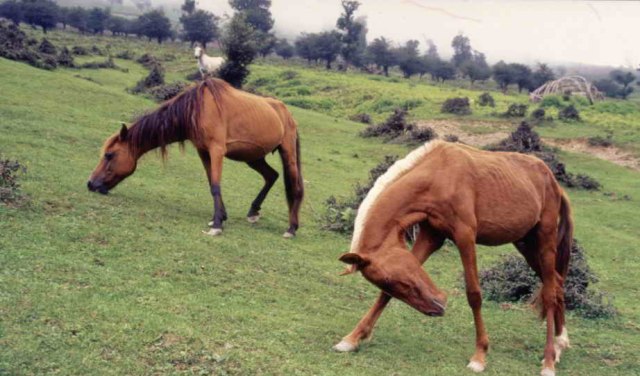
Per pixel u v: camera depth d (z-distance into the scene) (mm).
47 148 13648
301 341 6477
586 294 9984
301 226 12617
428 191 6270
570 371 6957
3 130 14461
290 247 10594
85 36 100188
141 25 108000
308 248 10852
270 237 10922
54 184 10719
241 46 36969
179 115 10297
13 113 16812
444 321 8188
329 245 11391
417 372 6160
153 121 10461
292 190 11445
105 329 5844
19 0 101062
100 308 6270
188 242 9273
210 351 5762
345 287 8953
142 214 10242
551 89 66812
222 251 9289
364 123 36781
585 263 10688
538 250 7320
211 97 10328
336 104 49062
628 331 8992
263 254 9648
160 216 10422
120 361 5348
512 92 87500
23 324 5633
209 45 124688
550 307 7082
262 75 62125
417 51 105312
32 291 6359
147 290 7145
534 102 53656
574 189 22250
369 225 6020
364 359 6277
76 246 8188
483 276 10352
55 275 6996
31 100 19734
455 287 10172
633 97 108125
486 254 13266
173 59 69188
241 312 6984
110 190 11414
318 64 105375
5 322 5582
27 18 94938
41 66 32906
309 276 9125
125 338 5742
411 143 26281
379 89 52719
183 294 7297
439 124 35375
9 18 97188
